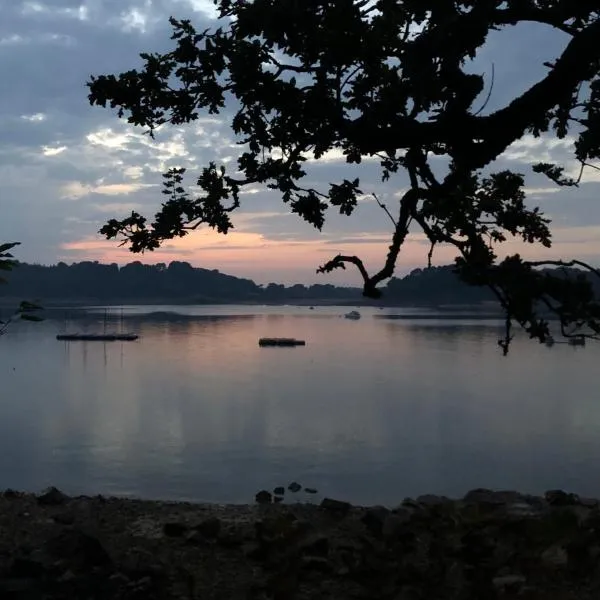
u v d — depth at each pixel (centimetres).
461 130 413
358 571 431
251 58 441
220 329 17962
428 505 617
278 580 423
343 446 4478
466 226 427
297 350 11762
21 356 10700
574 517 439
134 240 514
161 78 500
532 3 434
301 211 497
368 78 425
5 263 432
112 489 3428
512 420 5447
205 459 4106
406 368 9050
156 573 448
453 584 418
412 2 373
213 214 514
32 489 3369
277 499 704
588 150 483
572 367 9231
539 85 408
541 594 388
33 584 421
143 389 7262
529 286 267
